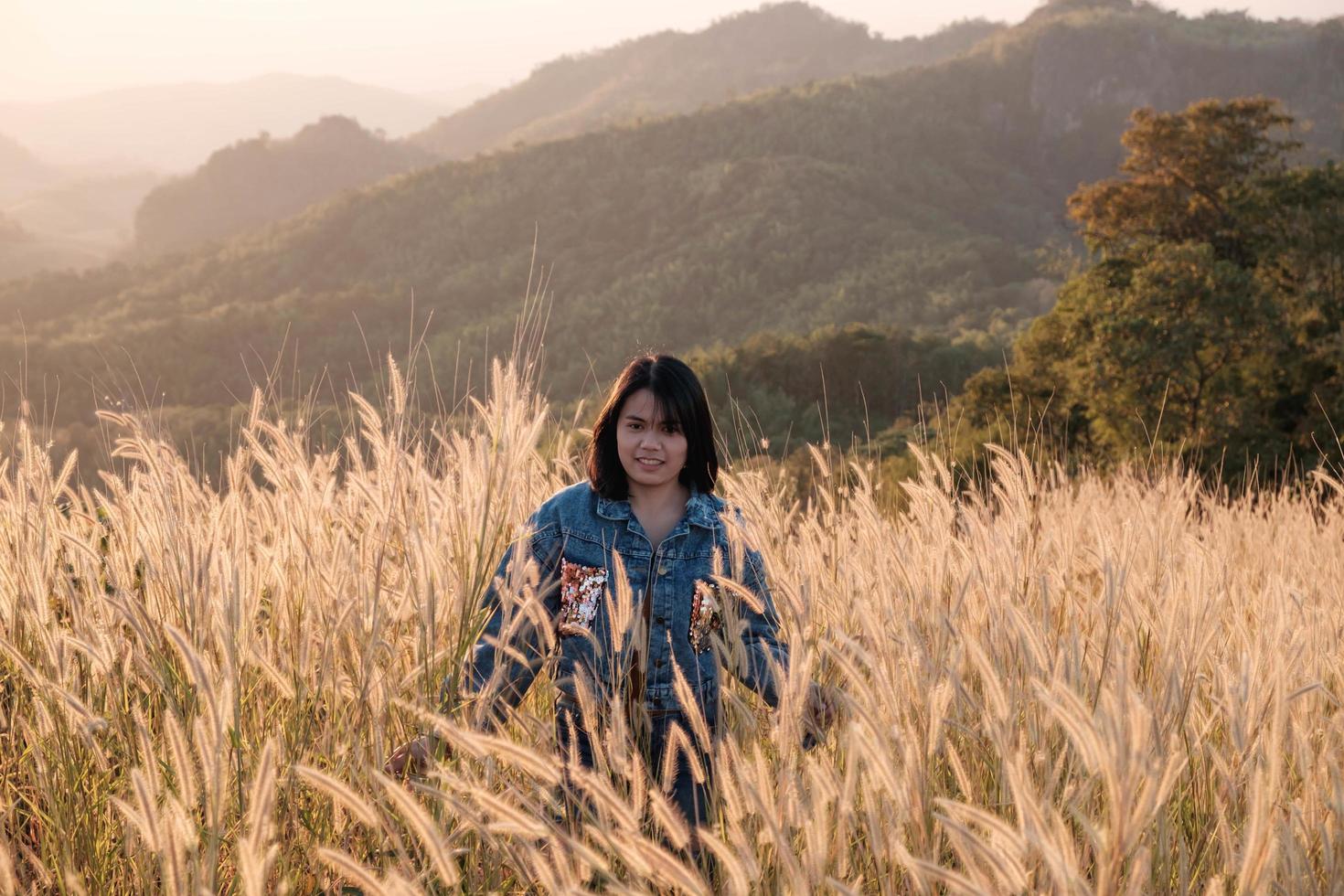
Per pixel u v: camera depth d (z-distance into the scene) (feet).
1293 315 85.40
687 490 8.11
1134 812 4.26
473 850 5.85
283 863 5.87
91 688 6.99
